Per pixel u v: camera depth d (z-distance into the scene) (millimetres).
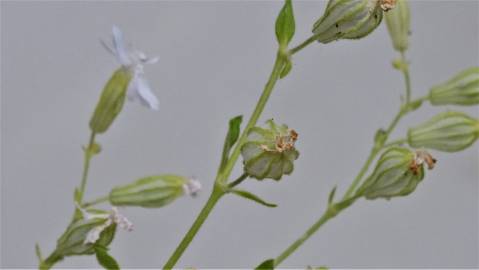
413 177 222
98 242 211
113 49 214
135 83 214
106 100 214
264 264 216
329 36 216
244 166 212
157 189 209
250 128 213
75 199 213
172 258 215
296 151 211
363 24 214
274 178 212
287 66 217
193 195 210
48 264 213
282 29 217
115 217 210
